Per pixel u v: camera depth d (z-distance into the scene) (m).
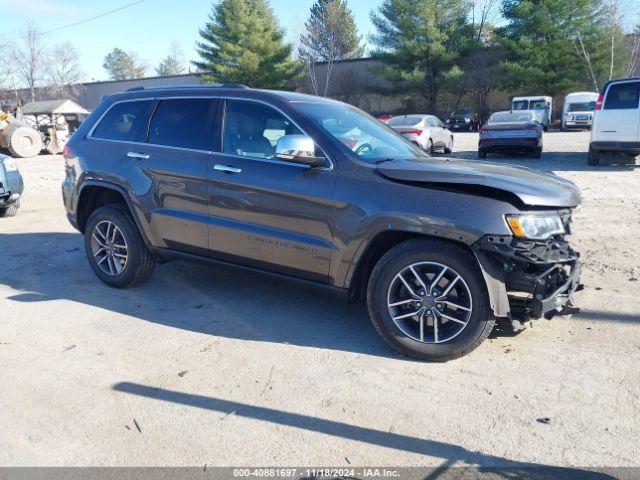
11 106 23.44
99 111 5.49
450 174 3.67
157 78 65.25
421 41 45.50
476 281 3.56
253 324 4.48
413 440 2.93
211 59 51.00
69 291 5.32
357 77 53.19
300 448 2.88
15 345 4.12
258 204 4.28
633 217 8.01
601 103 13.41
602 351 3.88
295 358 3.88
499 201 3.50
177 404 3.31
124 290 5.33
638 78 12.98
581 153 17.80
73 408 3.28
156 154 4.88
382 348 4.02
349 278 3.97
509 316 3.56
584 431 2.98
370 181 3.86
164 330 4.38
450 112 48.50
